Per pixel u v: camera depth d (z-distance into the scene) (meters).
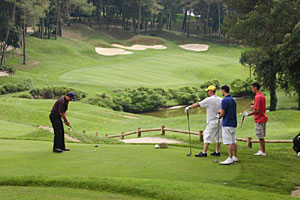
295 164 9.80
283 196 6.60
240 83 57.25
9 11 68.06
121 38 101.81
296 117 26.69
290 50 25.00
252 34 29.11
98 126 29.78
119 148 11.60
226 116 9.39
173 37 108.44
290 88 34.94
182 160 9.62
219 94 56.59
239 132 23.81
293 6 27.03
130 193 6.73
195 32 123.81
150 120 32.56
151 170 8.41
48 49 78.12
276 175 8.38
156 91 53.59
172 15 121.06
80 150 11.07
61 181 7.26
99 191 6.89
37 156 9.99
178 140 18.31
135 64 75.81
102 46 90.19
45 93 48.81
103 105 46.53
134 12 107.50
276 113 28.00
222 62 81.00
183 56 86.19
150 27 122.88
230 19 32.31
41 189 6.95
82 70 66.94
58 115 10.75
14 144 12.58
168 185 6.92
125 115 38.09
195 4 113.44
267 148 15.30
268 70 32.50
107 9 113.94
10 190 6.86
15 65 65.88
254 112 10.90
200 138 17.33
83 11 103.50
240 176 8.13
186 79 66.19
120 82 58.72
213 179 7.84
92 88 53.81
